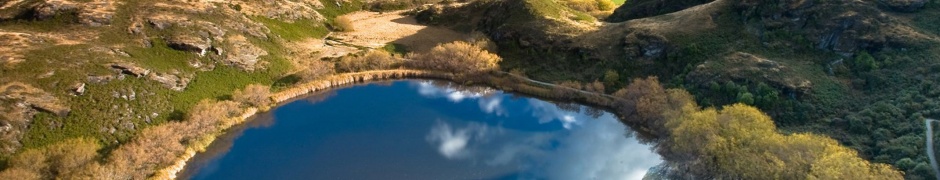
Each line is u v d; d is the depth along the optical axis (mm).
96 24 108188
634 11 147250
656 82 100562
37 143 77375
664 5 141250
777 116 89750
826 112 88812
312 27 143750
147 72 96250
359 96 112688
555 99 112188
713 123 78625
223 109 96250
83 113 83750
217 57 110500
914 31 96938
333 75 117812
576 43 121125
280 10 141250
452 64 122688
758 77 95562
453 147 93312
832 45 102000
